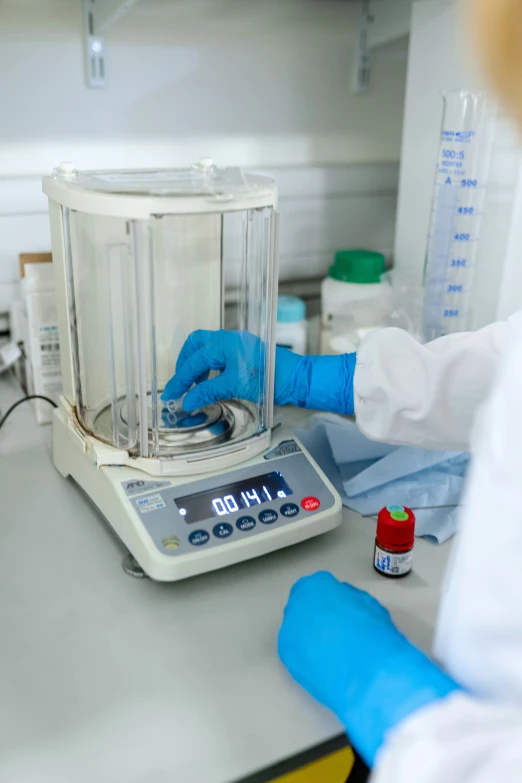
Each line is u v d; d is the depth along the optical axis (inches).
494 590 17.0
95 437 32.5
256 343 34.3
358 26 52.6
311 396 35.7
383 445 37.3
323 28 51.5
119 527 29.9
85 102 46.1
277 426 35.7
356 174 54.9
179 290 36.3
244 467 32.1
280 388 35.7
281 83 51.8
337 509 31.5
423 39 43.7
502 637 17.1
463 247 43.0
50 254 41.3
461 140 40.8
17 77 43.8
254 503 30.8
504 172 40.1
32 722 22.6
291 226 53.7
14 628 26.7
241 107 51.1
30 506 34.5
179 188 28.2
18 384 47.8
